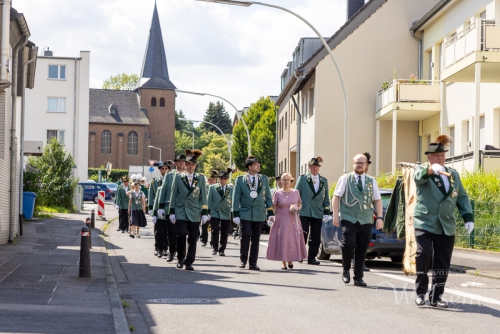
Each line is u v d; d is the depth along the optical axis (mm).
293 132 46125
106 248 19906
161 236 17359
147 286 11641
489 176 21109
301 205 14812
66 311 8602
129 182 28500
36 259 15094
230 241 24375
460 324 8219
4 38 16766
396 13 35719
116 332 7328
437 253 9602
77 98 75062
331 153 35719
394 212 11203
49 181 41562
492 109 25547
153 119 116562
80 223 31125
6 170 19766
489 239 20094
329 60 35719
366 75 35719
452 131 30359
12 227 19875
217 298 10266
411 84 31453
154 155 116312
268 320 8414
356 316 8719
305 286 11758
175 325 8094
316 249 15727
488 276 13484
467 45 23656
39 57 74562
